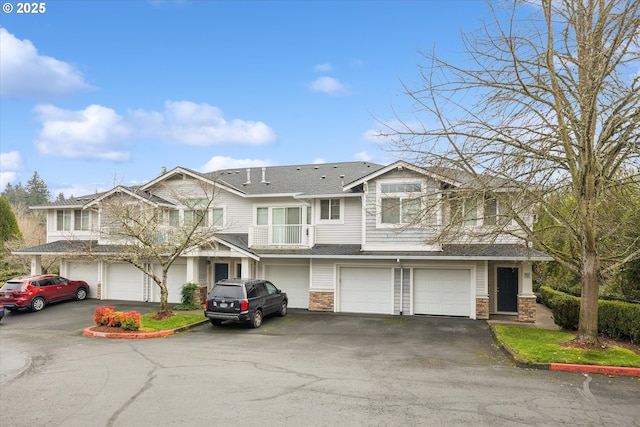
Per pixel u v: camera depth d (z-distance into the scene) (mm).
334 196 20594
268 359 11305
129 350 12688
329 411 7355
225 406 7641
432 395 8195
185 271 23234
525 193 11766
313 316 18844
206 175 23328
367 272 19906
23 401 8133
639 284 15984
